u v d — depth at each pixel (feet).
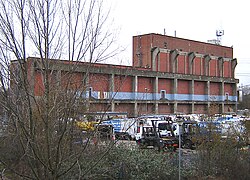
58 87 21.62
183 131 86.07
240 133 56.70
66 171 21.91
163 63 245.04
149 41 238.68
